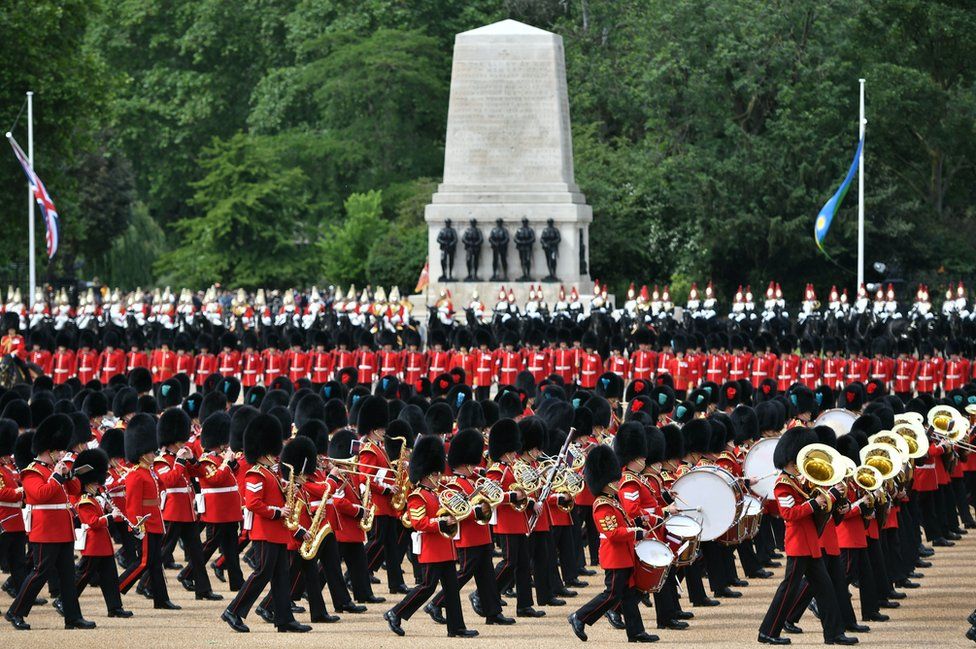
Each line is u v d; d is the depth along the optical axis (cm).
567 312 8781
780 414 4434
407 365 7938
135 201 16712
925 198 14288
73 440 4025
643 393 5241
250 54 17700
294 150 16025
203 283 14812
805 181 13300
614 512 3294
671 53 13662
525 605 3703
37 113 12112
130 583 3781
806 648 3294
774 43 13375
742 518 3875
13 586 3919
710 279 13925
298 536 3478
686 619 3659
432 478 3459
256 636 3388
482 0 16562
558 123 10050
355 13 16350
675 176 13475
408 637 3397
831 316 9094
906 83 13275
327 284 14800
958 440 4722
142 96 17550
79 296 11875
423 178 14725
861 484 3500
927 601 3959
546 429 4038
